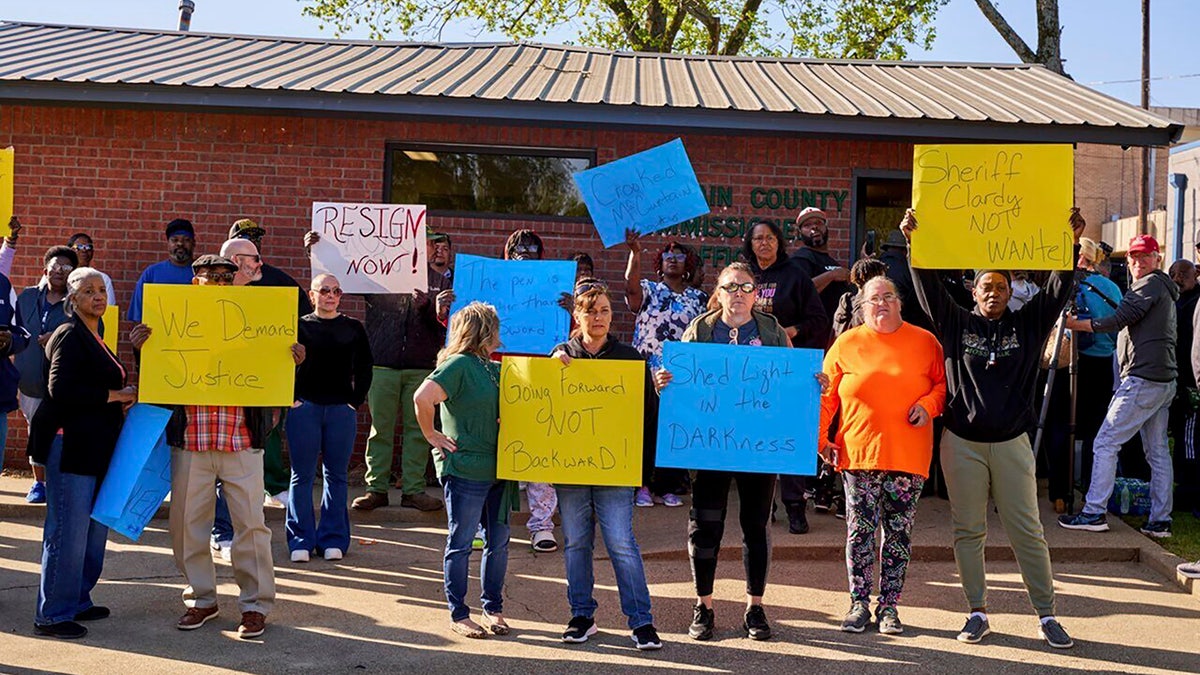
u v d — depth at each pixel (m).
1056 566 7.28
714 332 5.91
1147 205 25.53
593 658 5.55
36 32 12.23
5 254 7.07
